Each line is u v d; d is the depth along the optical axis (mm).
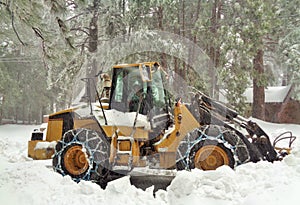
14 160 8695
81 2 8586
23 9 7270
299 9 21031
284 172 4984
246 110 18375
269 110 28297
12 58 28172
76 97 13141
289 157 5352
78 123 6871
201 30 18641
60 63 8195
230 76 18125
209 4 20328
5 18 8102
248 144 6422
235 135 6426
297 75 20641
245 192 4543
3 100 29219
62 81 17609
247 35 18391
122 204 4297
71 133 6629
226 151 6320
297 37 20703
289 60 20500
